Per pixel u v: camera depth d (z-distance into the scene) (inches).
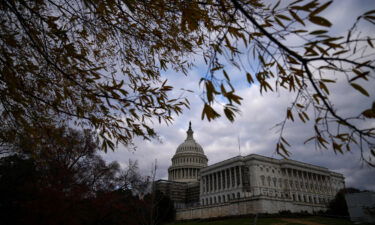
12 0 221.5
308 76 130.9
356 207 2428.6
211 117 144.3
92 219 876.6
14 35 243.4
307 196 4345.5
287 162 4271.7
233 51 157.9
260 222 2437.3
